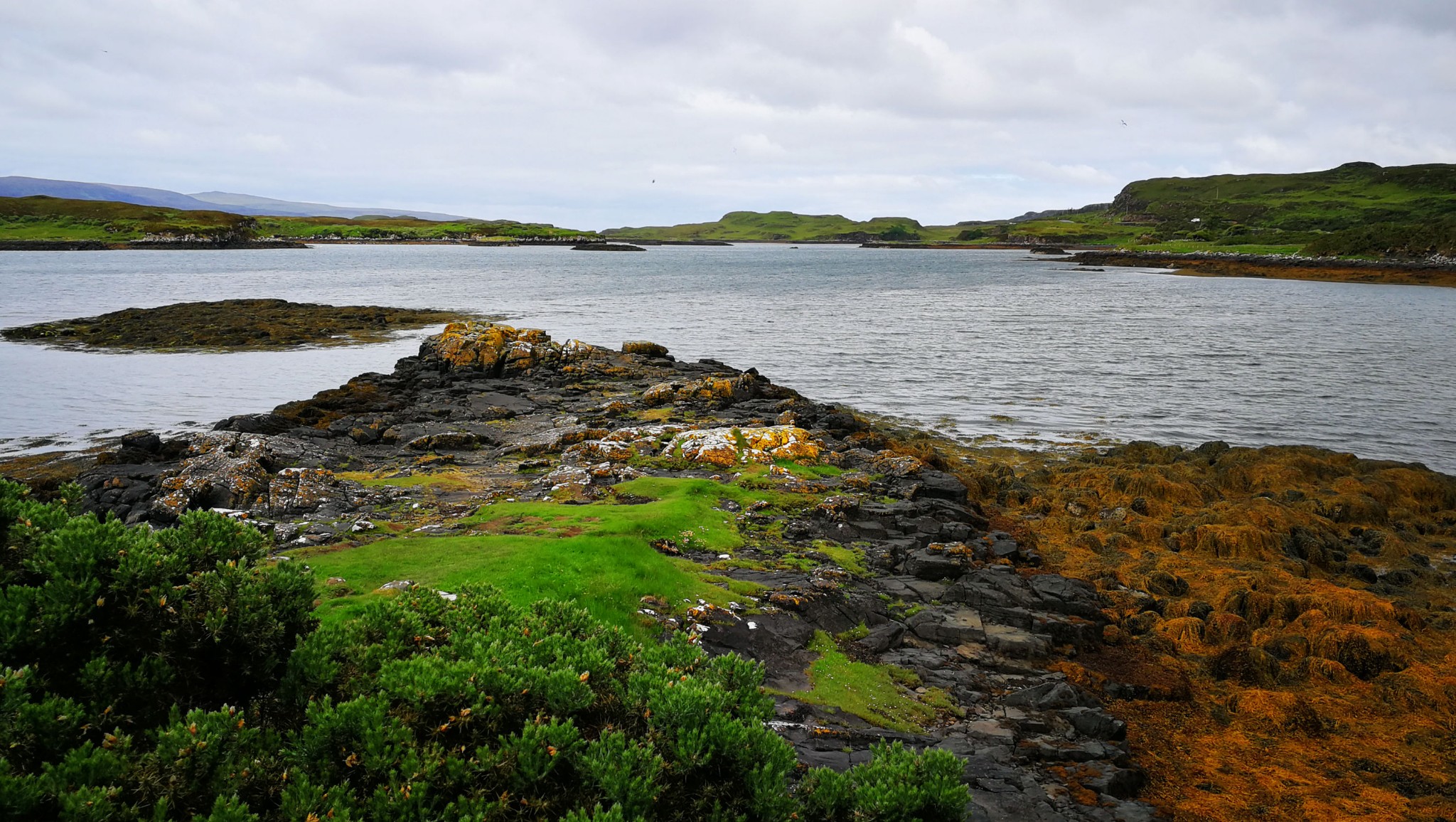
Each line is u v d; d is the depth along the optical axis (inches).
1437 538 874.8
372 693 271.4
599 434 1079.6
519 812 247.3
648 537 666.8
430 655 297.4
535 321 2957.7
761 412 1311.5
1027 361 2074.3
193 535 290.2
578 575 530.9
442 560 554.3
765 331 2711.6
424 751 243.8
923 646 555.5
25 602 242.7
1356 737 482.3
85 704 240.5
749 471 928.9
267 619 271.0
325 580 499.2
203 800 223.1
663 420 1239.5
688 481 853.8
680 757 269.9
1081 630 576.1
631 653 345.4
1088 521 879.7
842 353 2241.6
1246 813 399.2
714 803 268.8
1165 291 4458.7
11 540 271.9
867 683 485.1
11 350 2003.0
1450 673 557.9
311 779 237.9
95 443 1163.9
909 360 2110.0
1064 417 1451.8
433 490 846.5
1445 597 711.7
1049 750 428.1
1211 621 622.2
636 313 3262.8
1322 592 666.8
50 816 205.2
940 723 453.7
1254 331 2650.1
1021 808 371.6
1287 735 483.5
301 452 1000.2
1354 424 1393.9
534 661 300.4
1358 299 3887.8
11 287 3796.8
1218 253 6870.1
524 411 1341.0
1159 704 513.0
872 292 4471.0
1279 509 869.8
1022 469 1116.5
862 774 300.2
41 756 220.2
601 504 772.0
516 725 274.1
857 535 759.1
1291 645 586.9
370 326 2561.5
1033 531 863.7
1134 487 969.5
